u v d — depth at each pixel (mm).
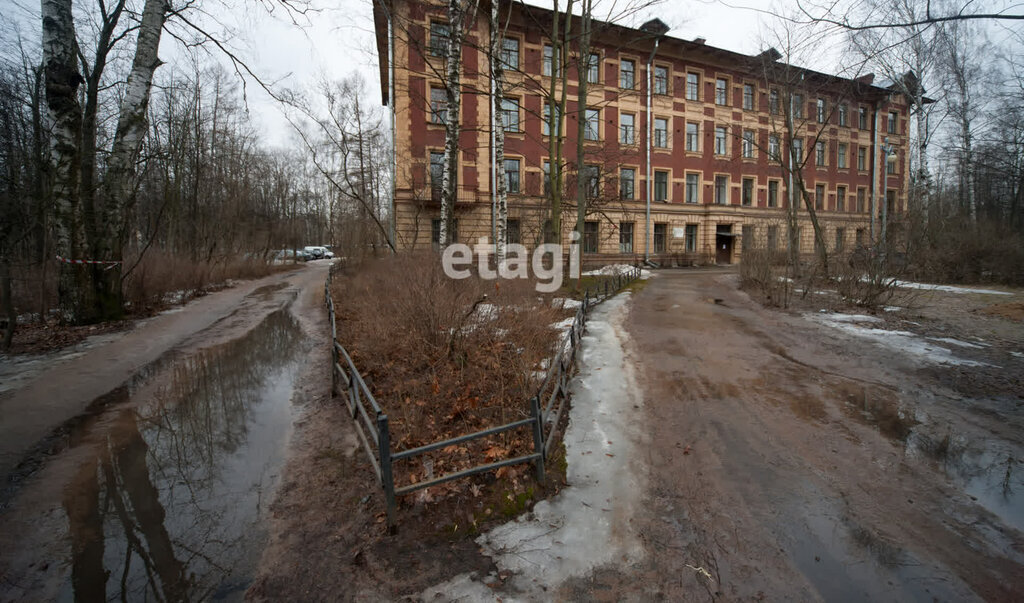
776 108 25234
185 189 24453
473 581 2650
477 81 21828
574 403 5301
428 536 3047
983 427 4551
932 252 16953
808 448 4188
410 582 2650
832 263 13570
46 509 3391
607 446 4262
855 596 2496
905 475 3715
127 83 10492
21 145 14609
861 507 3293
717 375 6270
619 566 2754
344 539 3037
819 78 21141
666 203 28672
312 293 16609
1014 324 8945
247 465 4051
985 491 3471
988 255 15828
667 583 2609
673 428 4637
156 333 9453
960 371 6184
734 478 3701
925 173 21047
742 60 29312
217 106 26047
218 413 5223
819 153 33469
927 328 8648
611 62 26203
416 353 6113
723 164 30375
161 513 3346
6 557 2875
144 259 13305
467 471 3217
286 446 4402
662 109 28125
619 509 3314
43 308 9750
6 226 10648
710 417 4898
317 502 3465
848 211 34500
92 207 10156
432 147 22062
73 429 4801
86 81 10852
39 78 13758
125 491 3635
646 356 7188
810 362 6816
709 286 16766
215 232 24031
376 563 2812
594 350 7508
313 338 9008
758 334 8609
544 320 6809
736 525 3115
